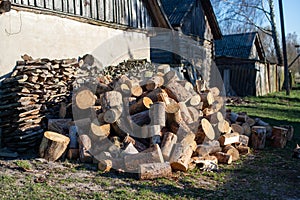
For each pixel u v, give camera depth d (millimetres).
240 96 18141
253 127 6695
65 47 7703
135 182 4320
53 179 4285
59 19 7539
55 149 5016
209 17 16422
